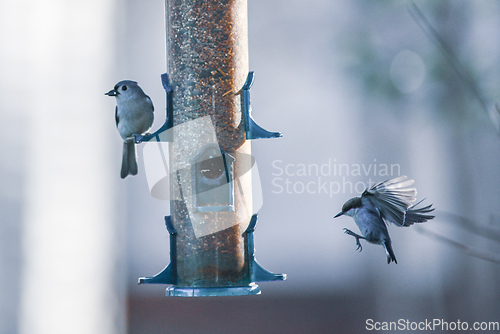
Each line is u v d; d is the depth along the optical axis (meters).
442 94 9.23
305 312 12.32
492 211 12.02
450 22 9.73
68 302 10.86
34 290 10.48
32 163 10.79
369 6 9.98
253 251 5.24
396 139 12.87
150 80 12.46
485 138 11.98
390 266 12.35
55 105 11.31
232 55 5.46
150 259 11.97
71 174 11.30
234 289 5.01
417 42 9.56
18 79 10.79
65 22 11.64
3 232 10.21
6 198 10.33
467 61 8.92
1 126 10.50
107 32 12.16
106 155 11.88
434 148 12.55
